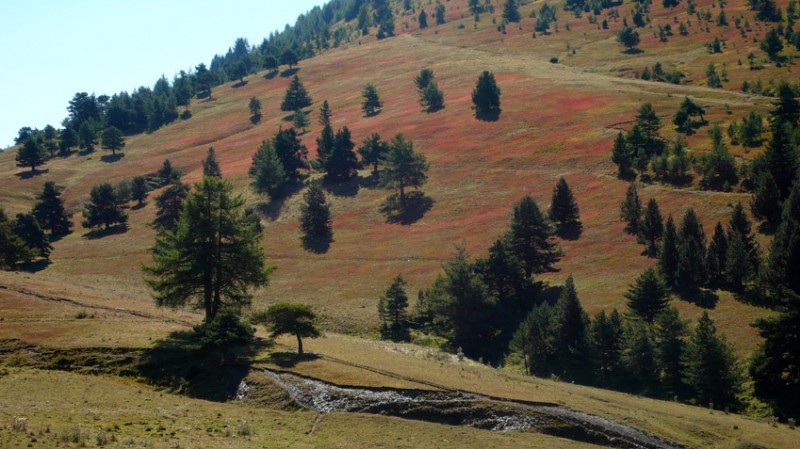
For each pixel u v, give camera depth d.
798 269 62.03
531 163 125.62
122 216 133.50
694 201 94.56
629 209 92.75
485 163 131.25
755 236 78.69
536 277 85.25
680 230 79.44
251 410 39.44
